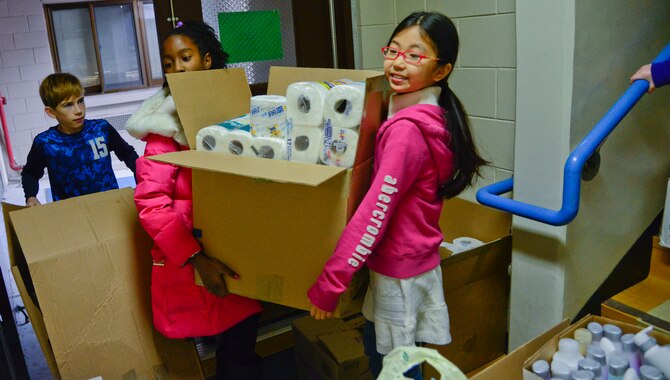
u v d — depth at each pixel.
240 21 2.41
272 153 1.44
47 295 1.69
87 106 5.39
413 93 1.35
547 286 1.85
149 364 1.85
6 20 5.04
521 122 1.83
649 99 1.90
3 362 1.78
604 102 1.77
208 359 2.30
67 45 5.45
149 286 1.88
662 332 1.44
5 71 5.12
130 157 2.58
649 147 1.96
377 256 1.39
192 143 1.57
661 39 1.87
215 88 1.67
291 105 1.40
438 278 1.46
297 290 1.44
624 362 1.37
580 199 1.78
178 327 1.68
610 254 1.95
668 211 1.76
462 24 2.14
